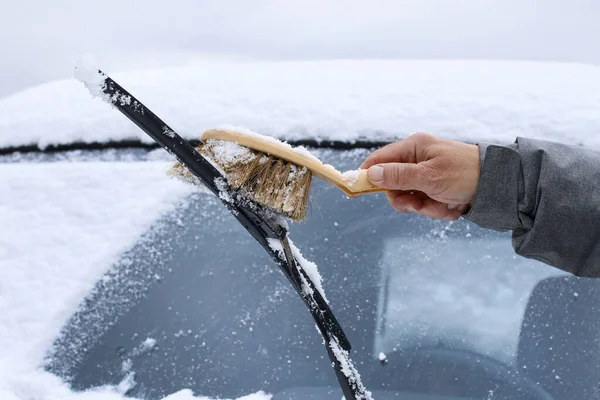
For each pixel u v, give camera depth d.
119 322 1.38
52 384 1.31
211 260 1.45
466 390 1.30
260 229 1.14
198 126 1.57
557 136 1.50
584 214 1.20
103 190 1.54
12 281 1.42
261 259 1.45
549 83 1.64
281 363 1.34
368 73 1.72
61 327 1.38
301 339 1.36
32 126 1.65
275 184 1.12
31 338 1.36
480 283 1.40
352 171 1.22
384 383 1.32
